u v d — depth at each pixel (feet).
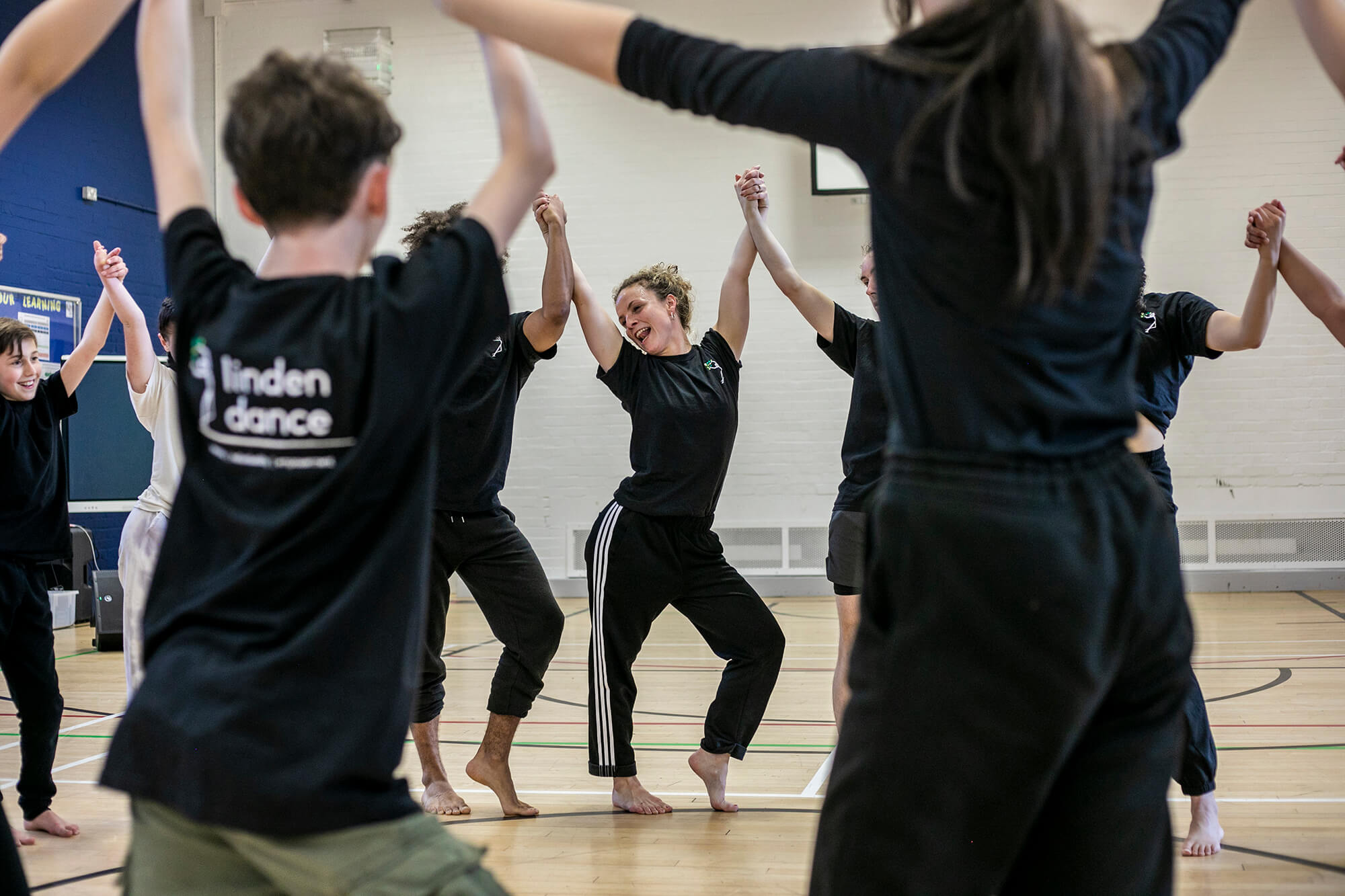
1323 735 12.64
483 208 3.77
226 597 3.31
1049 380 3.24
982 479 3.21
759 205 10.05
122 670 19.65
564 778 11.63
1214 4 3.71
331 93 3.54
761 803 10.37
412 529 3.49
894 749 3.35
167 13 4.15
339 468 3.30
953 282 3.24
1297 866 8.14
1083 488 3.26
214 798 3.10
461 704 15.93
